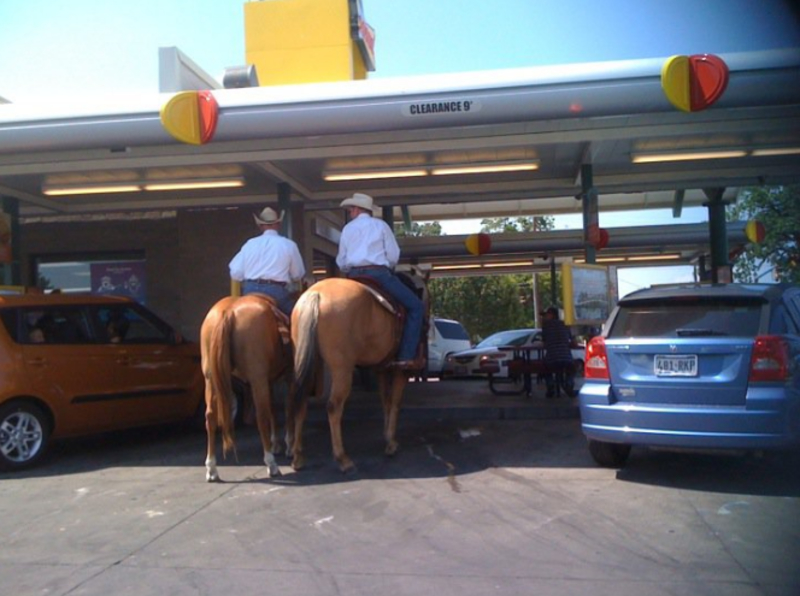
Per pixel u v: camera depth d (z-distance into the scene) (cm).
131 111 980
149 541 640
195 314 1574
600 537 620
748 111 1031
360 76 1382
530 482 793
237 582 546
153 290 1608
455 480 808
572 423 1141
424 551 597
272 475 835
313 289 826
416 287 966
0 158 1166
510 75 934
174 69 1047
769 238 1997
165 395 1097
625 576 539
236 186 1388
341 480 819
